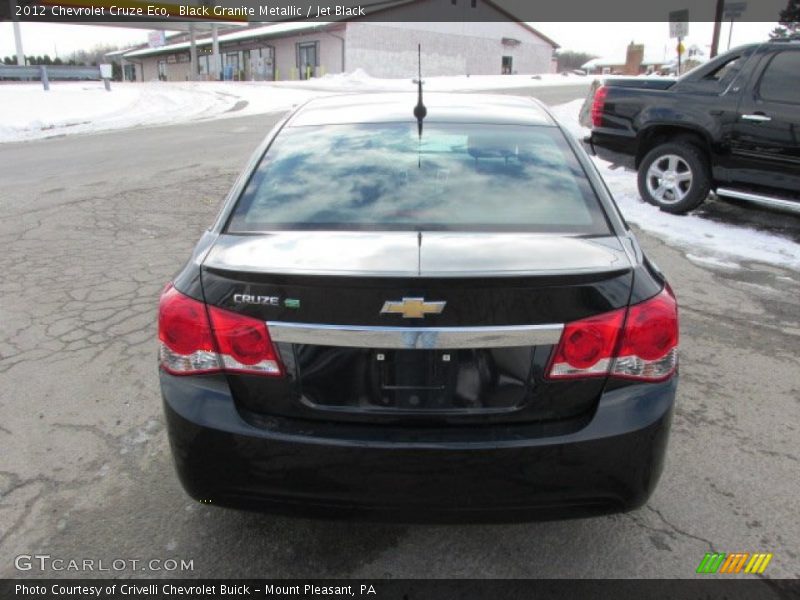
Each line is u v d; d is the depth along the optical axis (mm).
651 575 2322
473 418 2029
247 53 43656
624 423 2021
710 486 2785
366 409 2041
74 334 4199
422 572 2340
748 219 6969
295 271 1965
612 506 2105
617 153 7477
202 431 2070
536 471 2012
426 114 3016
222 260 2102
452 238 2193
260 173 2646
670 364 2117
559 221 2363
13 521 2562
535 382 2016
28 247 6004
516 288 1934
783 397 3506
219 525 2555
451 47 41500
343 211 2398
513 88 25609
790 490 2760
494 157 2705
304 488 2068
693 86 6762
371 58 37688
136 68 59500
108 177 9289
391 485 2029
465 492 2025
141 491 2740
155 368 3773
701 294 4965
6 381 3611
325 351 2018
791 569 2348
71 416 3283
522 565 2369
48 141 14273
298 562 2385
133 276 5230
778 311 4656
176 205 7602
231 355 2051
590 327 1986
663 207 7148
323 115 3098
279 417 2084
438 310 1926
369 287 1928
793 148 6043
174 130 15172
